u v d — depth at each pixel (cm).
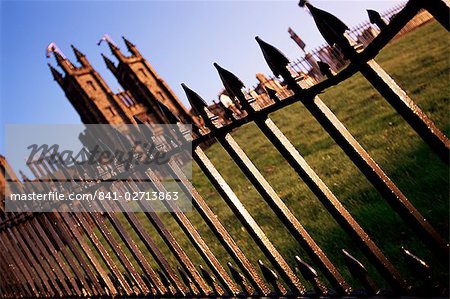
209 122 181
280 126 1102
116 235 757
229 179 839
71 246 350
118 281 315
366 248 144
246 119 164
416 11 102
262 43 143
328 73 130
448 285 126
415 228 128
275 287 187
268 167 771
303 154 700
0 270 478
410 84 816
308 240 165
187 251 478
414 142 464
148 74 3844
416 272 131
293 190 526
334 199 149
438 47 1071
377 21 112
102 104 3494
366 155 133
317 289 167
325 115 136
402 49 1397
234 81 159
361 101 898
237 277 208
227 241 207
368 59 120
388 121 622
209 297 233
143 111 3678
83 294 357
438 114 523
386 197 131
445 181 323
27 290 441
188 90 182
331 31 125
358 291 154
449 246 125
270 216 474
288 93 151
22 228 399
